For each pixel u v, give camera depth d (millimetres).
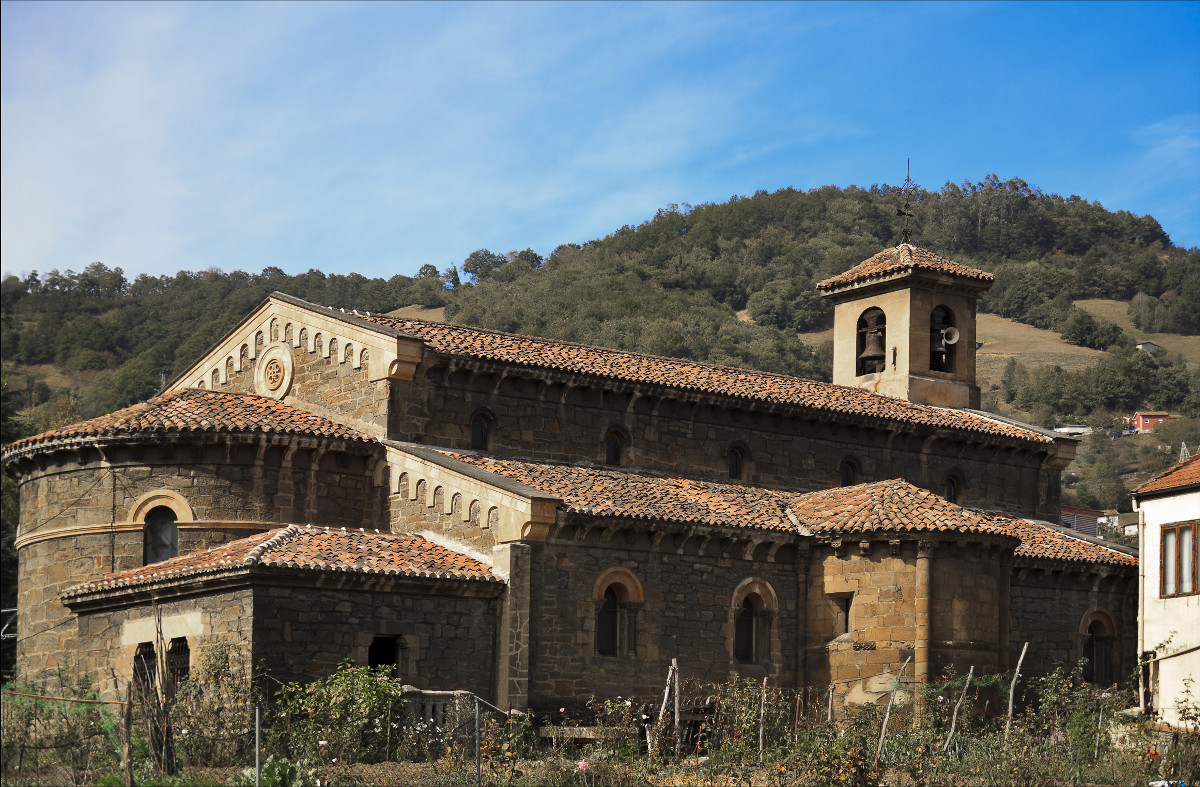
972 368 53156
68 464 37906
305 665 32031
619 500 37312
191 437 36750
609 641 36719
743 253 155625
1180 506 39562
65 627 37281
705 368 45500
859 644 37969
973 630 37781
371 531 36094
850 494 40875
